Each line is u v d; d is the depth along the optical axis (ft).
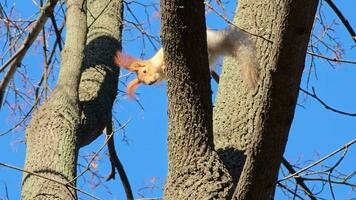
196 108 24.09
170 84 24.11
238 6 29.40
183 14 22.71
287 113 20.70
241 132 25.95
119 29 35.94
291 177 28.94
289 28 19.95
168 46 23.43
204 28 23.13
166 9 22.86
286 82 20.43
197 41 23.18
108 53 33.88
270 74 20.52
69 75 30.76
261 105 20.86
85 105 31.07
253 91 26.61
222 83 27.61
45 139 28.66
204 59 23.58
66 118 29.55
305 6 19.66
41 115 29.63
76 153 28.94
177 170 24.21
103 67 33.12
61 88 30.35
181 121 24.21
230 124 26.22
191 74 23.71
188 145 24.20
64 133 28.99
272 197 21.66
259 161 21.06
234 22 28.91
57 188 27.02
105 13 36.11
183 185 23.98
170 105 24.36
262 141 20.92
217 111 26.86
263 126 20.85
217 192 23.72
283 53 20.17
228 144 25.79
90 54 33.53
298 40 20.01
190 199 23.72
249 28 28.14
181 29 22.93
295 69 20.31
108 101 32.09
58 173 27.53
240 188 21.48
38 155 28.12
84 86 32.04
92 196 25.98
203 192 23.73
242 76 27.22
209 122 24.39
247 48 27.45
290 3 19.72
